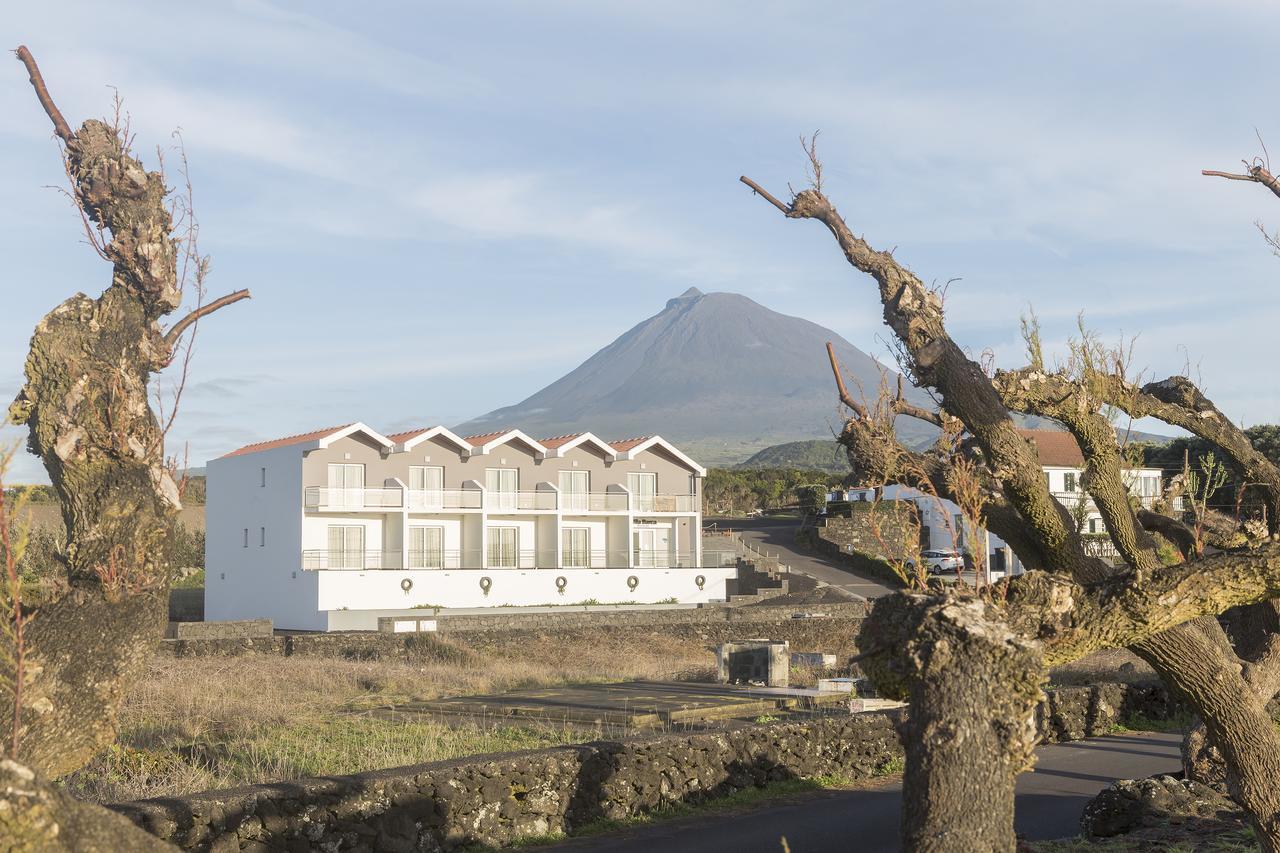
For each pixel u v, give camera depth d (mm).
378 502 49438
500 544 53438
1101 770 15266
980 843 4668
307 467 48750
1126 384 8359
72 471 5750
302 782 9680
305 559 48375
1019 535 8281
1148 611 6082
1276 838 7578
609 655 34438
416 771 10305
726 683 24812
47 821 3221
